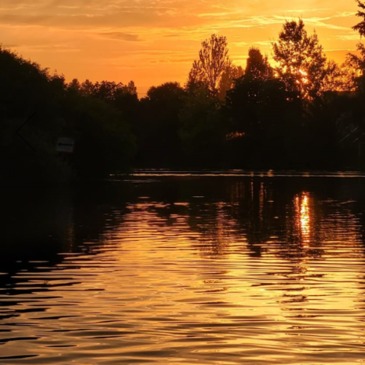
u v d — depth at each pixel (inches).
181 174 6097.4
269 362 741.3
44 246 1615.4
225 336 832.9
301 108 7829.7
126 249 1549.0
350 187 4192.9
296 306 977.5
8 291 1088.8
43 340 820.6
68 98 5157.5
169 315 929.5
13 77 4480.8
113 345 800.3
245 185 4399.6
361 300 1015.0
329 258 1409.9
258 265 1323.8
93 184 4490.7
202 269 1280.8
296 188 4114.2
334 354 765.3
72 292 1077.8
